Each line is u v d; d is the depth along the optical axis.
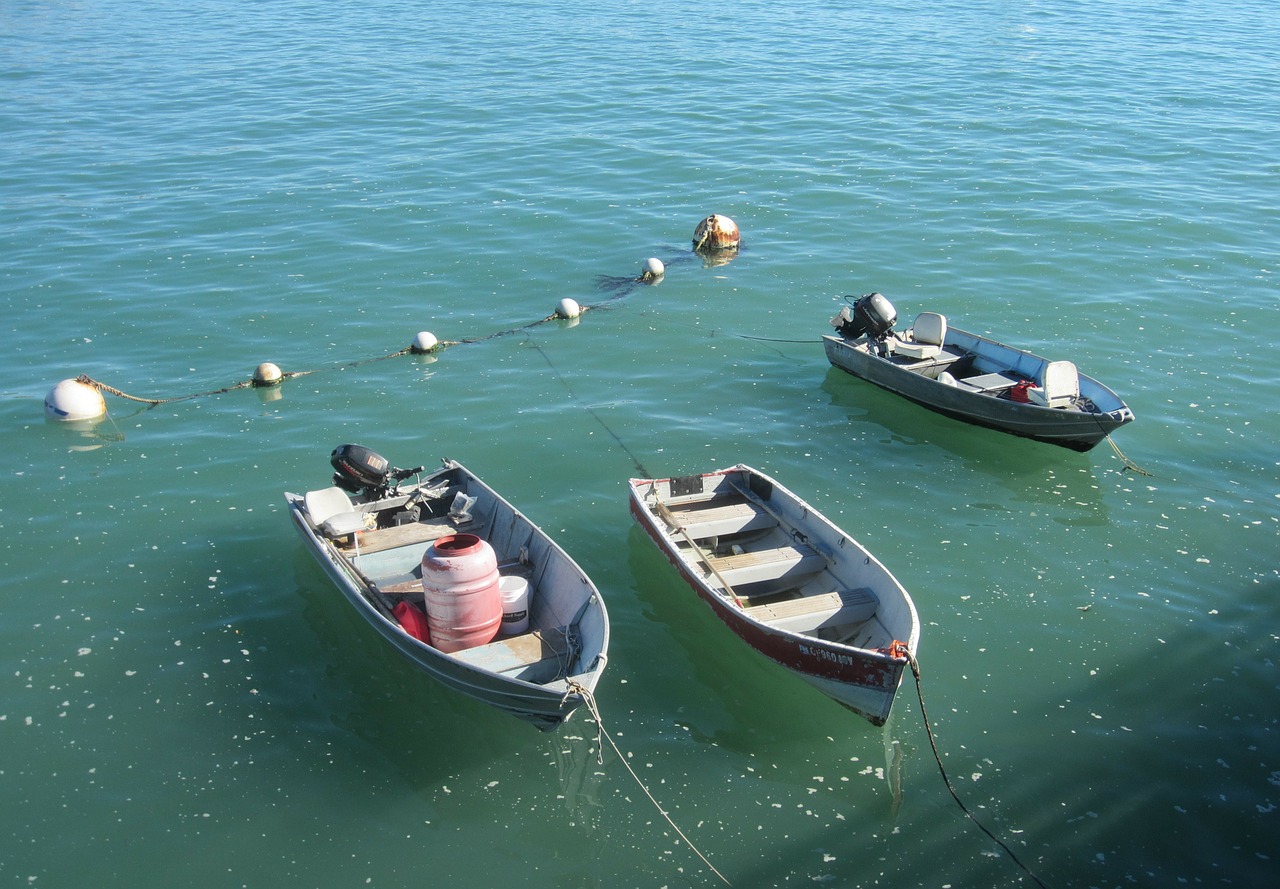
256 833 10.45
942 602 13.73
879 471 16.92
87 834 10.40
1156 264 24.55
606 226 27.48
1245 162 31.72
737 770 11.23
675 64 44.31
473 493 14.96
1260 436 17.61
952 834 10.40
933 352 19.47
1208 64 44.44
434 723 11.88
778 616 12.27
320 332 21.77
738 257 25.56
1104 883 9.83
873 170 31.33
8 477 16.62
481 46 48.06
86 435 17.94
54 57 46.59
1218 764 11.12
